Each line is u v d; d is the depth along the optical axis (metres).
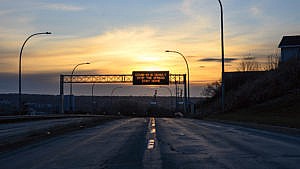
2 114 66.56
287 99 56.19
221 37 54.12
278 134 26.53
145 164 13.92
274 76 69.75
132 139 24.58
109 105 174.25
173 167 13.12
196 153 16.72
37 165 14.40
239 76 94.50
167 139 23.81
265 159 14.52
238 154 16.11
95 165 14.04
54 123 51.25
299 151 16.78
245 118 47.00
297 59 70.75
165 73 88.88
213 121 51.75
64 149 19.70
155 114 141.38
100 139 25.27
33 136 27.34
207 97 115.88
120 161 14.88
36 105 136.75
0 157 17.23
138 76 89.31
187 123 46.75
